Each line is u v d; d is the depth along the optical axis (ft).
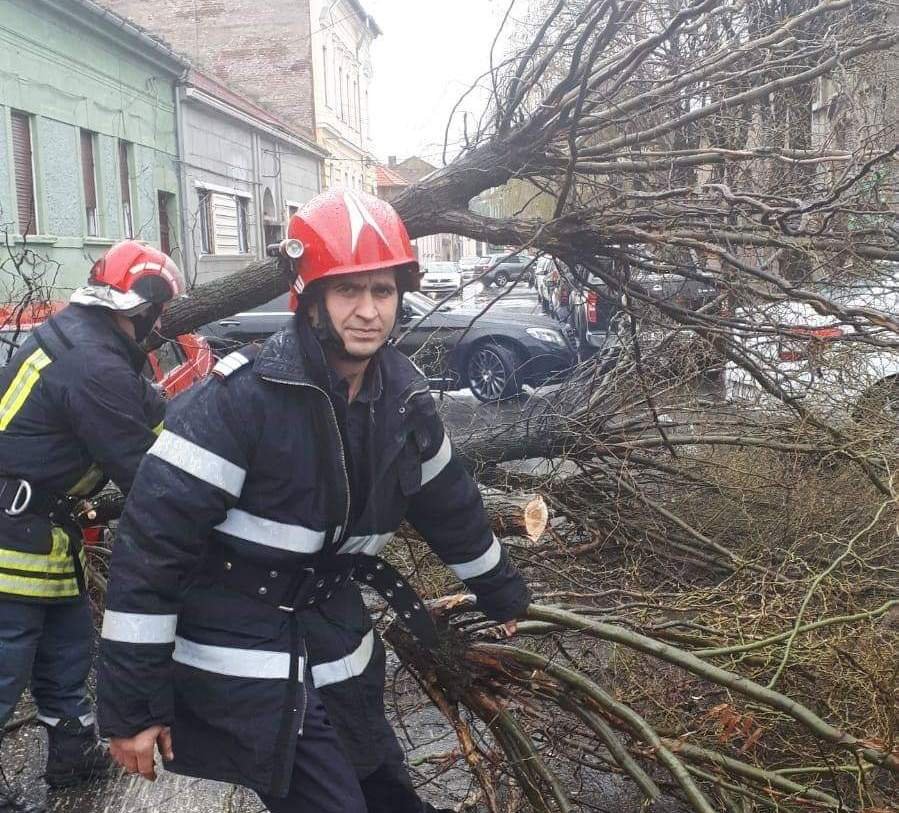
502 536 10.03
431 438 6.59
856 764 8.25
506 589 7.25
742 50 14.15
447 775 9.98
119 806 9.46
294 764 6.05
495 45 14.32
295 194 87.35
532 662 8.36
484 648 8.48
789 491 12.87
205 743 6.17
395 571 7.13
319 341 6.03
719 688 9.84
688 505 13.74
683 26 14.53
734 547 13.58
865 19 14.96
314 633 6.27
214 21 93.40
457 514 6.96
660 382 14.43
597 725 8.38
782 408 14.05
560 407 14.52
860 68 14.40
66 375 8.70
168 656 5.82
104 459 8.71
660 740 8.14
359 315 5.97
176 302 16.97
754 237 13.29
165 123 57.82
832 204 13.10
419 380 6.45
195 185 62.03
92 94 48.06
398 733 10.84
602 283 15.60
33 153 42.80
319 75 94.94
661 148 16.58
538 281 24.23
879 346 12.53
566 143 16.11
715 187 13.17
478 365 28.09
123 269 9.02
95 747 9.93
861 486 13.25
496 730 8.48
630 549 13.38
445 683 8.61
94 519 12.04
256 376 5.86
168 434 5.84
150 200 55.52
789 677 9.58
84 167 47.91
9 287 23.89
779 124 15.61
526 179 15.74
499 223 15.56
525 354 27.61
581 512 13.88
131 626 5.70
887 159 12.66
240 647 6.07
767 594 11.18
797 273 14.10
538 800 8.31
